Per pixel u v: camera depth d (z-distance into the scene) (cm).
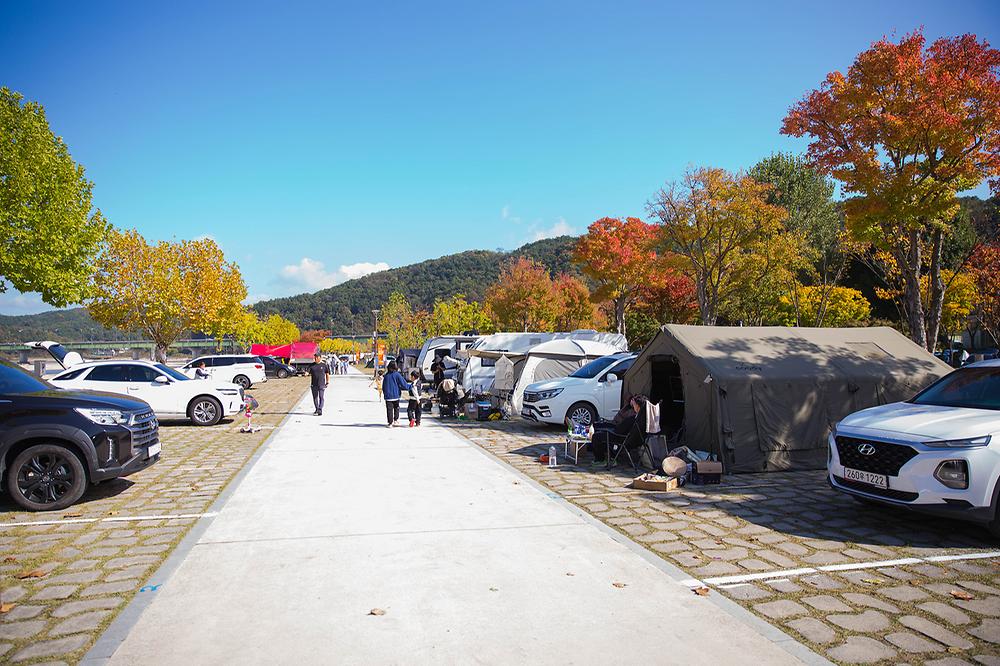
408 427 1462
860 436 636
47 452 694
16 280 1878
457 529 615
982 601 442
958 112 1380
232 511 685
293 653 359
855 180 1512
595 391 1316
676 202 2995
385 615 412
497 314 5606
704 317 3131
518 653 361
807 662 352
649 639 379
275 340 10106
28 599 440
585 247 4103
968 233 3403
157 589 458
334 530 610
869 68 1430
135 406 772
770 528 628
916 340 1645
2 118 1845
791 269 3244
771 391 937
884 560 531
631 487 815
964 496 561
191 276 3788
